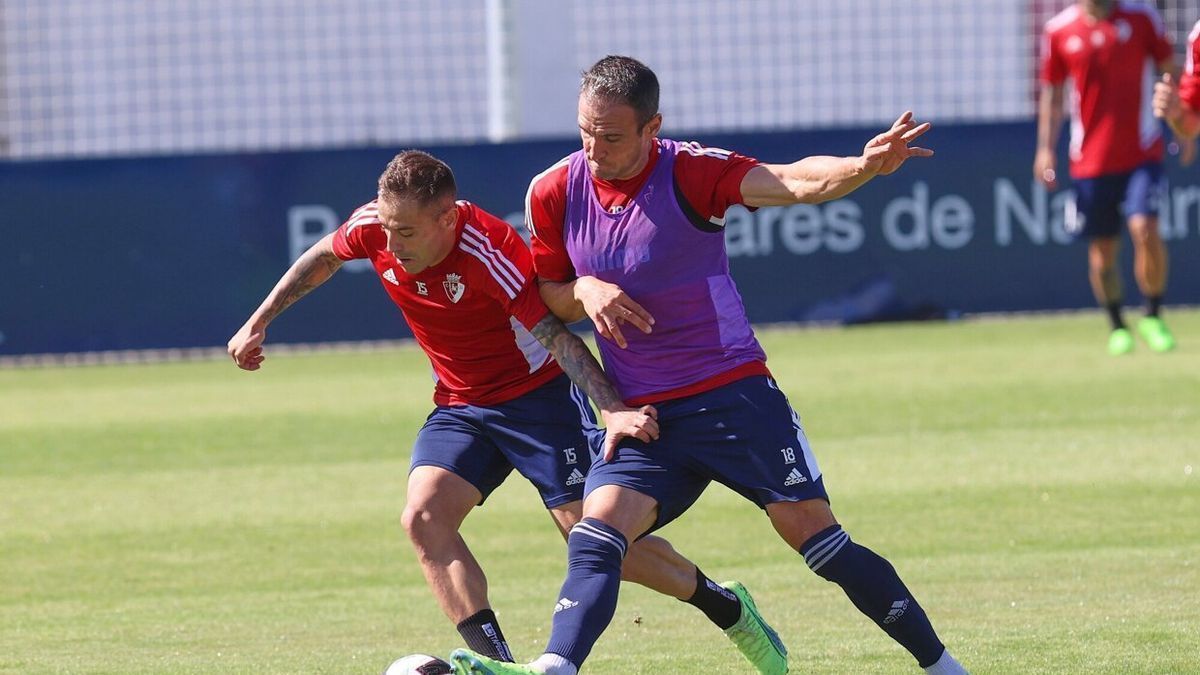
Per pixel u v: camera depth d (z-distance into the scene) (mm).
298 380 47562
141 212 53438
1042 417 35531
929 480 29156
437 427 18359
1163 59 44906
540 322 16891
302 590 22594
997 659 17562
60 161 53125
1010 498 27375
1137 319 54812
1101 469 29562
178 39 68125
